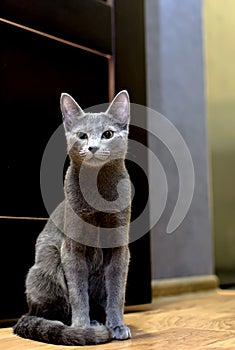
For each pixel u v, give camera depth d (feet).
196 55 9.32
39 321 4.49
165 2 8.81
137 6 6.70
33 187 5.58
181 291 8.01
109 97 6.35
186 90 9.03
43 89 5.80
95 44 6.19
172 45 8.87
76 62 6.11
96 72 6.29
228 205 9.82
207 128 9.39
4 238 5.29
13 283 5.32
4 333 4.77
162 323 5.35
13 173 5.45
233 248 9.78
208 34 9.77
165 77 8.66
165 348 4.06
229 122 9.89
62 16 5.88
